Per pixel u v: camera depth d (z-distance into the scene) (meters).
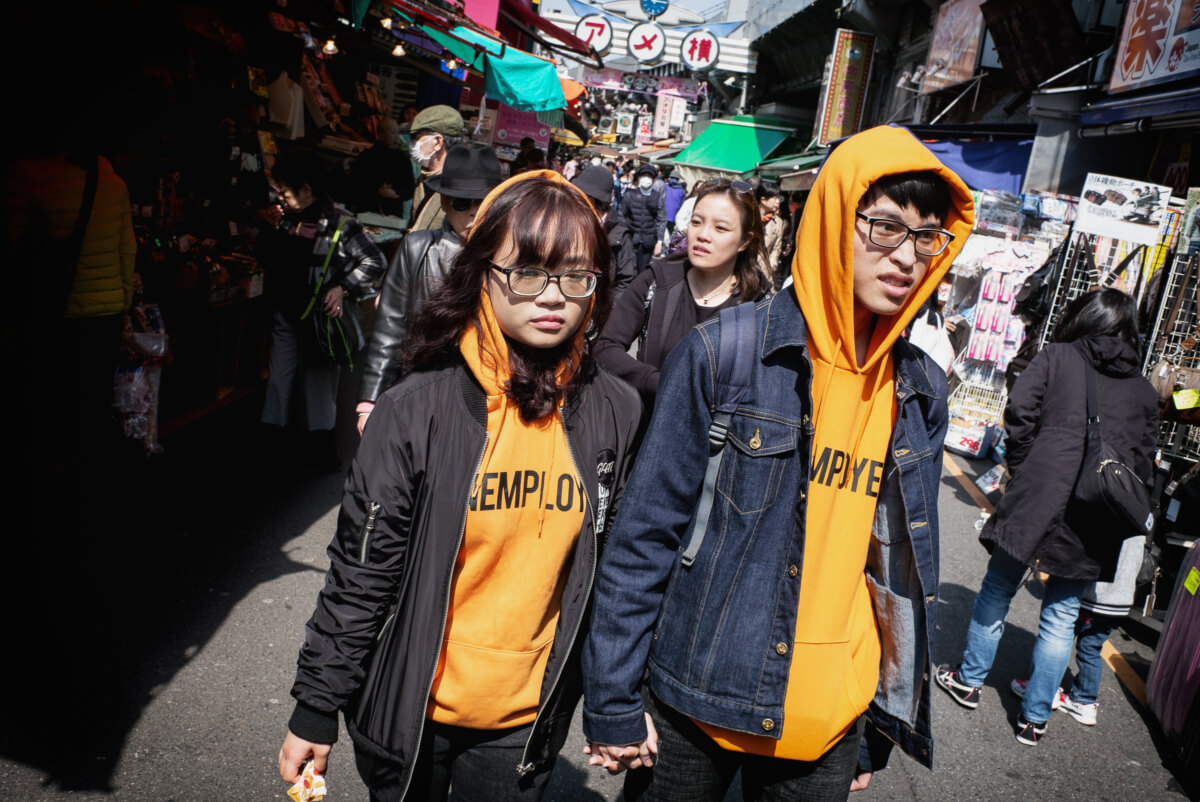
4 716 2.95
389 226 9.29
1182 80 6.89
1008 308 8.18
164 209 5.77
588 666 1.71
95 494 4.80
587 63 13.26
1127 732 3.89
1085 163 8.51
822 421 1.75
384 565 1.64
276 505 5.11
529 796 1.83
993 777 3.43
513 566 1.72
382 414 1.63
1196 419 4.85
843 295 1.67
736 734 1.75
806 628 1.77
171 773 2.81
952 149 9.93
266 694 3.30
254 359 7.22
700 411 1.72
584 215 1.63
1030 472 3.52
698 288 3.43
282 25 7.05
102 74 4.44
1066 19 9.29
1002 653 4.51
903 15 16.22
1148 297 6.33
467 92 15.95
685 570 1.76
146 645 3.50
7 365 3.90
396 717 1.67
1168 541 5.10
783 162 20.81
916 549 1.81
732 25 30.27
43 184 3.95
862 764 2.06
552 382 1.69
